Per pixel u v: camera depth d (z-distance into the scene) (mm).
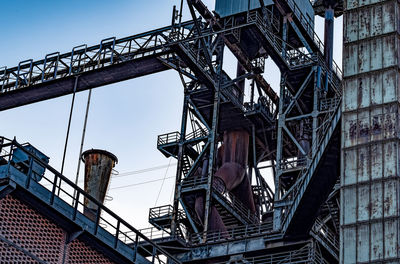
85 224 51562
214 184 71562
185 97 75188
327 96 74188
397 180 54438
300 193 62312
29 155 49031
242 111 74000
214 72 73000
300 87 72125
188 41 71438
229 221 71938
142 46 74375
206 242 66625
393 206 53844
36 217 49438
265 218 71812
